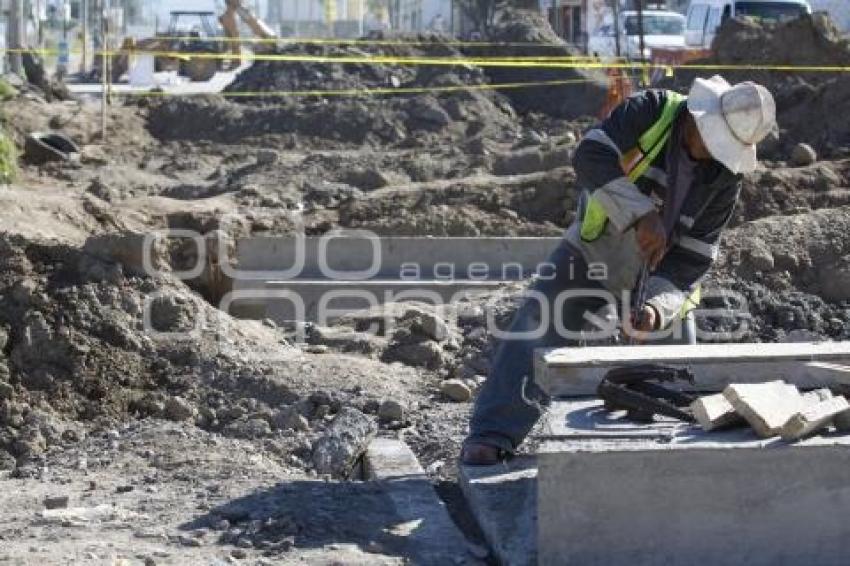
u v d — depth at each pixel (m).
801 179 38.56
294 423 22.06
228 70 113.88
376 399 22.86
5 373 23.70
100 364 24.09
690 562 13.33
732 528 13.34
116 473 18.92
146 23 184.50
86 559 14.18
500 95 73.19
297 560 14.36
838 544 13.38
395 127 67.25
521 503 15.62
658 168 15.82
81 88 100.94
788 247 30.41
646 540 13.33
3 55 88.38
